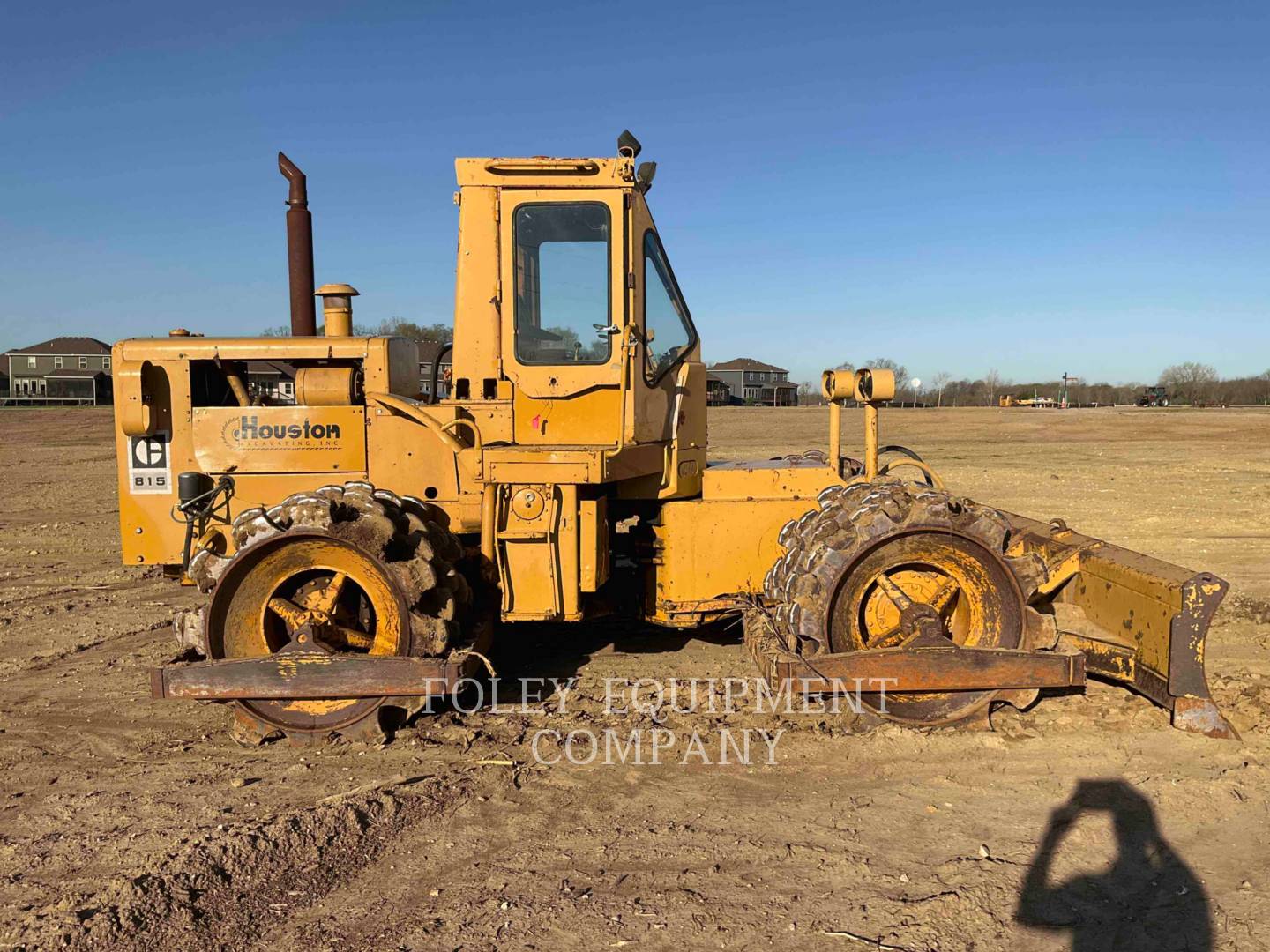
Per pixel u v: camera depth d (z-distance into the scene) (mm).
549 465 4766
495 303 5160
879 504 4648
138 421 4980
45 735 4887
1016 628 4711
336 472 5184
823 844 3631
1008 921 3115
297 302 5789
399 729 4820
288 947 3035
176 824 3828
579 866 3510
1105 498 13742
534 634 6789
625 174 5059
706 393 5914
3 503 14734
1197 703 4488
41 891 3324
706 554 5402
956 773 4242
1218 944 2990
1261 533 10523
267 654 4656
